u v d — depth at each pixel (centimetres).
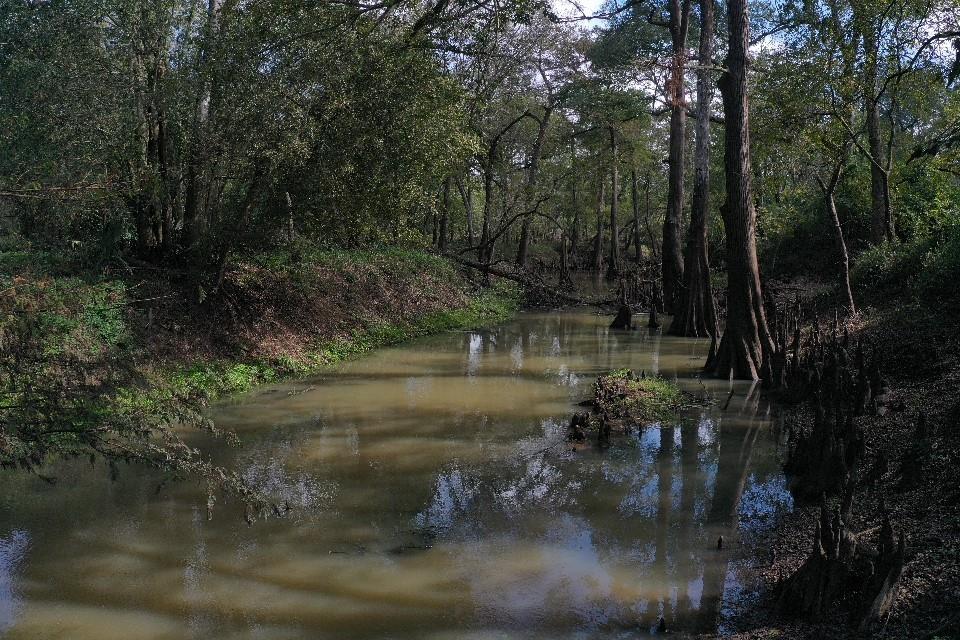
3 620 545
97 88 1232
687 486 824
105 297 1027
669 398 1212
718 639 505
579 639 514
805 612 516
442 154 1645
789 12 1917
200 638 520
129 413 588
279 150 1314
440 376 1450
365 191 1509
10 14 1223
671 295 2475
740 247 1418
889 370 1141
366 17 1487
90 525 721
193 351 1295
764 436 1020
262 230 1390
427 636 521
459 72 2514
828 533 521
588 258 5297
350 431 1051
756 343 1423
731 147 1418
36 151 1122
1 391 548
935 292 1354
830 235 2705
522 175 4172
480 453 949
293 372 1427
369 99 1421
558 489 817
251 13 1318
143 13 1286
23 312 541
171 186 1361
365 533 704
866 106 1781
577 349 1811
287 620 544
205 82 1295
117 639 519
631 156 3781
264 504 637
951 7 1471
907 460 706
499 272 2678
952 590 487
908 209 2019
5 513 750
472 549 667
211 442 991
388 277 2152
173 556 653
